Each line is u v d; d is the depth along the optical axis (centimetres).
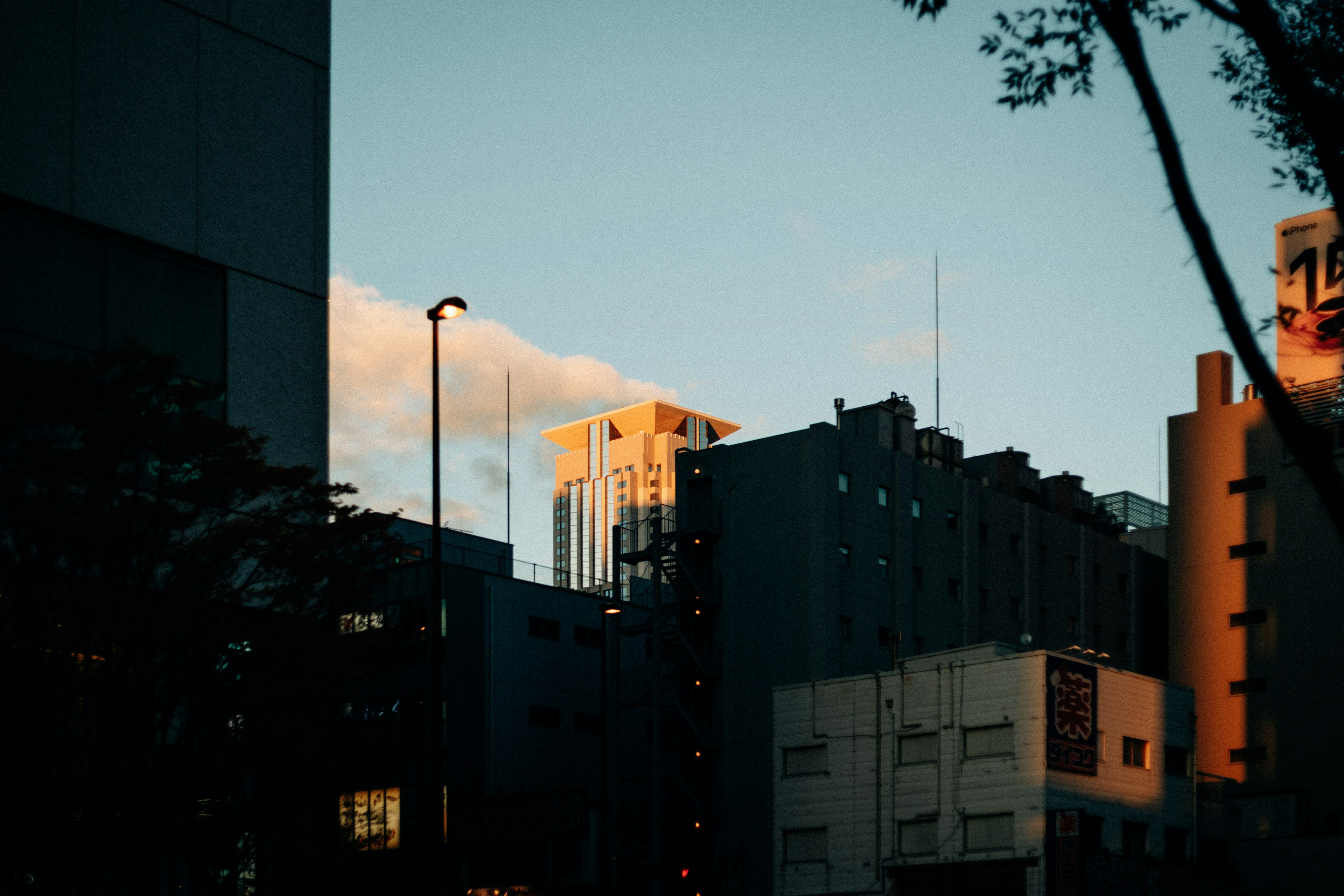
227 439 2572
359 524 2722
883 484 7612
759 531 7338
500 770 7150
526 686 7469
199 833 2562
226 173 3647
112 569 2317
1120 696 5794
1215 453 7956
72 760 2234
